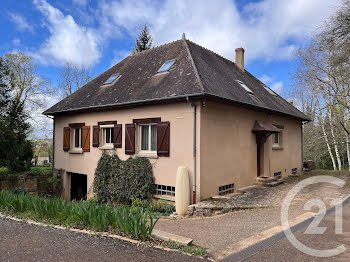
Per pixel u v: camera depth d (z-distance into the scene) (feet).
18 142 51.39
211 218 23.31
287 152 47.60
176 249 14.73
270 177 40.42
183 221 22.97
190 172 28.84
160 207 29.43
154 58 43.04
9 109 49.65
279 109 41.81
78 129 44.60
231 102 30.99
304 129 82.53
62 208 20.89
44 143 90.89
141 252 14.23
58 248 14.74
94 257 13.55
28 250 14.49
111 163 36.40
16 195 24.98
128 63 47.50
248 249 14.87
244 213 24.08
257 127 37.09
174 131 30.53
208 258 13.70
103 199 36.55
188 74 32.12
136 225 16.19
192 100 28.86
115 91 39.04
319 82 63.31
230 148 33.01
